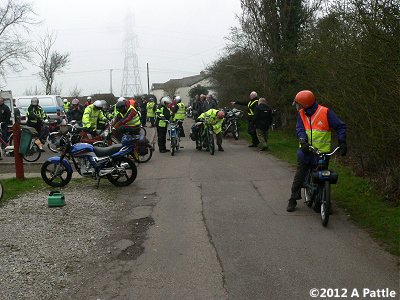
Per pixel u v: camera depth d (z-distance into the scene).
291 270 4.91
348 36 9.05
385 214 6.67
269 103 20.16
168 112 14.92
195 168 11.61
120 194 8.91
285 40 19.59
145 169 11.73
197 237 6.12
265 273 4.85
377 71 6.92
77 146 9.47
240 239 5.98
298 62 15.09
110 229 6.65
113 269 5.12
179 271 4.99
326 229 6.30
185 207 7.76
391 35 6.82
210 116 14.52
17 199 8.59
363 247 5.55
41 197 8.73
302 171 7.11
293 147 15.28
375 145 7.25
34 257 5.54
